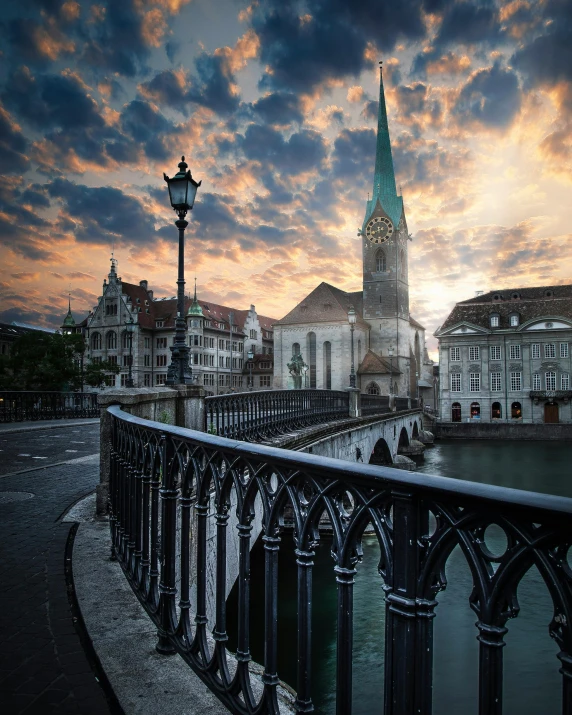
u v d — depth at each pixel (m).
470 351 83.38
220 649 2.83
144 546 4.28
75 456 14.34
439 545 1.67
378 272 89.62
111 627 3.93
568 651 1.33
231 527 9.44
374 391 82.12
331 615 13.35
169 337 92.19
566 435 70.69
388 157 91.62
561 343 78.62
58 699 3.03
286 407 19.31
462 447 66.12
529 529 1.43
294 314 86.06
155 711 2.87
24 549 5.94
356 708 9.55
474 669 11.31
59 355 54.06
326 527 17.80
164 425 3.92
